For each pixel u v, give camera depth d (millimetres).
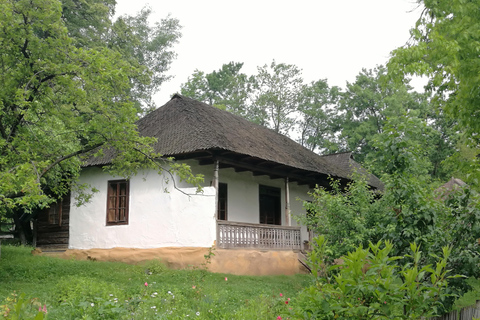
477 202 7547
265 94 40688
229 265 14938
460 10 8703
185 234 15359
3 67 12766
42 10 12836
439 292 4406
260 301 9562
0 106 12102
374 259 4328
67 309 8266
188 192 15602
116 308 8023
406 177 7480
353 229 11273
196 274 13461
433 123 37250
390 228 7301
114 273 13680
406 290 4406
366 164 12945
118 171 14789
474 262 7043
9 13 11938
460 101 8867
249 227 16141
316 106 41875
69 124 13633
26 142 12469
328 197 12070
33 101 13055
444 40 8398
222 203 17719
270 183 20125
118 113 13508
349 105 39938
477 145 10219
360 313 4129
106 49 13398
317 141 43500
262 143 18875
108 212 17328
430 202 7367
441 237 7203
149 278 13250
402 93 36500
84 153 14938
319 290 4461
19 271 13258
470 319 5922
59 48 13039
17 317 4270
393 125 8031
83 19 23938
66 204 18797
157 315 8078
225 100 42656
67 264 14516
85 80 12617
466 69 8500
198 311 9062
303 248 18234
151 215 16234
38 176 11398
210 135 15516
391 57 8992
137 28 34375
